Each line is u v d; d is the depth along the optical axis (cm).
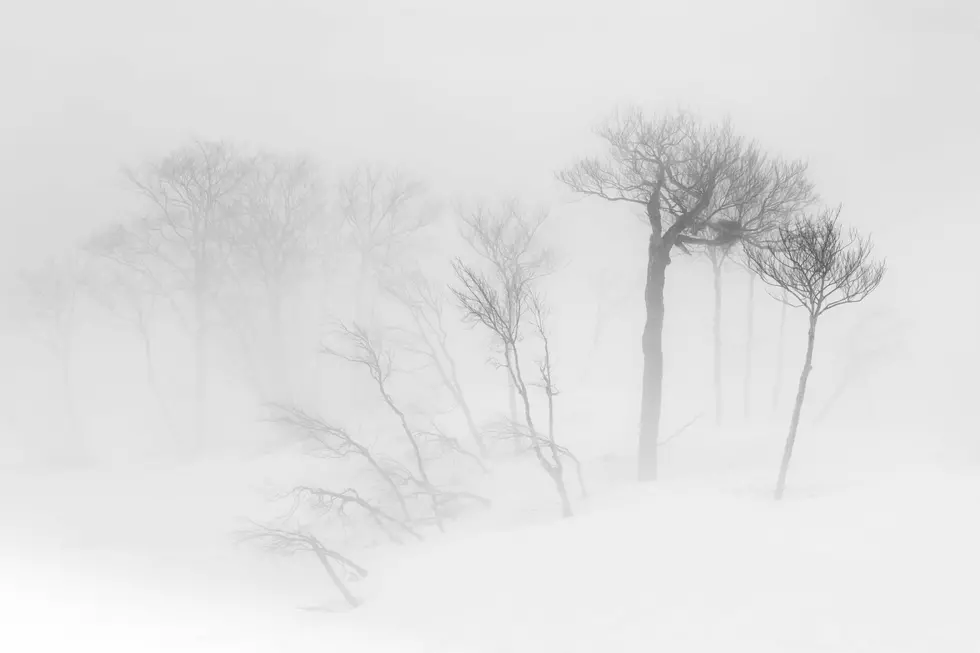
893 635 1183
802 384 2008
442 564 2192
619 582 1683
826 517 1825
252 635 1855
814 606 1340
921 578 1367
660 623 1425
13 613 2073
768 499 2095
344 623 1845
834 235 1895
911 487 2042
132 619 2022
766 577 1521
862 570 1452
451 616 1747
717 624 1356
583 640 1434
